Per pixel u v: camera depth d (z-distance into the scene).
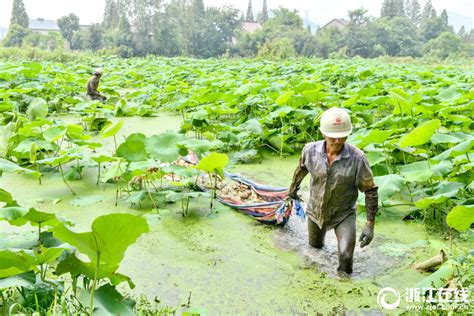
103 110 10.76
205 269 4.67
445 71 22.88
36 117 9.26
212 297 4.20
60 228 2.78
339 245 4.58
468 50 61.50
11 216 3.69
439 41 60.47
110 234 2.83
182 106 11.28
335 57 50.81
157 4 50.41
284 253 5.03
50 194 6.66
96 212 6.02
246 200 6.40
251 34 55.69
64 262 3.29
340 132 4.23
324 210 4.64
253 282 4.45
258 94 11.10
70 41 57.62
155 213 5.95
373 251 5.06
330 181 4.48
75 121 11.98
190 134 10.47
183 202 6.36
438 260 4.53
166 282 4.43
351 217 4.67
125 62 32.31
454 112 10.30
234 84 13.99
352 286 4.39
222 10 57.94
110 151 9.07
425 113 8.45
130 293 4.21
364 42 58.91
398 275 4.59
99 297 3.19
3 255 3.19
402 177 5.86
